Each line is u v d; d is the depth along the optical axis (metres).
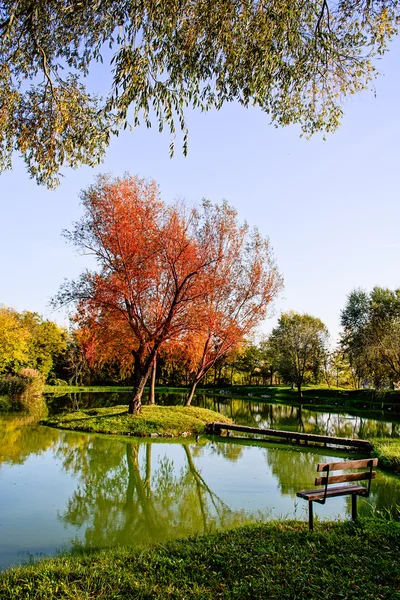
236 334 25.33
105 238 20.16
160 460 14.14
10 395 36.16
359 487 7.15
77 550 6.82
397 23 7.05
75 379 62.50
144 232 20.91
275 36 6.75
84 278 20.09
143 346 21.25
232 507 9.21
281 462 14.20
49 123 7.84
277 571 5.07
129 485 11.09
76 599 4.48
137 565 5.43
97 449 15.51
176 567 5.31
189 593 4.64
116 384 64.50
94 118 7.57
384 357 31.92
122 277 20.22
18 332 44.62
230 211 25.88
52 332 58.62
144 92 6.30
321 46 7.18
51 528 7.89
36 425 20.75
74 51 7.18
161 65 6.49
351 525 6.69
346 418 29.05
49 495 9.99
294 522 7.18
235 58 6.65
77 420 20.73
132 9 6.11
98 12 6.50
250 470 12.92
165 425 19.78
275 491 10.49
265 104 7.75
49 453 14.57
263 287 25.89
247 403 40.84
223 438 19.12
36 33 6.93
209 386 62.91
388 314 36.03
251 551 5.73
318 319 57.53
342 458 15.02
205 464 13.72
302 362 49.12
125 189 20.70
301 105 7.88
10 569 5.62
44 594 4.62
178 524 8.12
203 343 25.89
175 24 6.24
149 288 21.27
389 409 35.16
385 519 7.31
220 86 6.77
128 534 7.57
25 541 7.25
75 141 7.81
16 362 42.62
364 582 4.78
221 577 5.00
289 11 6.35
